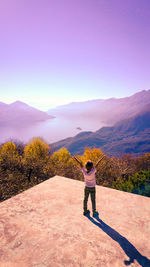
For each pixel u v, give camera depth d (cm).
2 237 240
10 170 1387
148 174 1145
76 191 403
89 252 220
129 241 243
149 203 355
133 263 205
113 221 290
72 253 216
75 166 1920
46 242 234
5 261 201
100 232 260
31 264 198
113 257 213
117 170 1723
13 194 1073
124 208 333
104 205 343
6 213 301
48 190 405
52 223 277
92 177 303
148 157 2759
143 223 286
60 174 1683
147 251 226
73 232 257
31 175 1504
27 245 227
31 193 387
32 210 313
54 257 209
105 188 428
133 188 976
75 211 316
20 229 259
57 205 335
